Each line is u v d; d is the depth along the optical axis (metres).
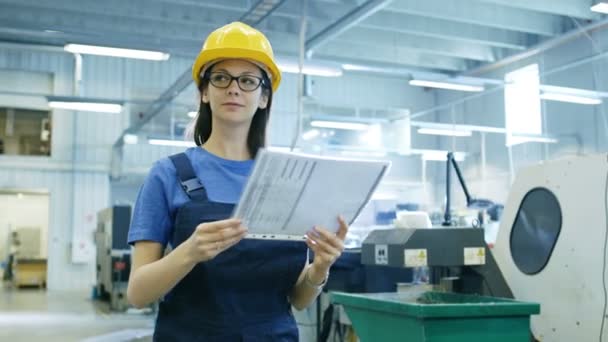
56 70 10.71
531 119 9.84
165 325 1.16
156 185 1.18
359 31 8.90
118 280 8.12
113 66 10.95
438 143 12.36
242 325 1.14
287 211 1.08
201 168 1.22
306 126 11.39
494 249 2.51
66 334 6.20
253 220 1.06
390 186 11.73
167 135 10.17
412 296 2.23
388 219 5.86
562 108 9.15
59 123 10.96
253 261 1.16
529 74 9.69
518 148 10.09
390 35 9.10
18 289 11.20
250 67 1.21
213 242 1.01
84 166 11.01
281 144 10.78
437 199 12.07
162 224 1.17
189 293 1.15
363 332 2.07
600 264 2.03
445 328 1.76
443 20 8.73
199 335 1.12
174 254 1.04
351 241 5.35
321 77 11.62
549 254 2.23
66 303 8.88
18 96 10.68
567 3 7.61
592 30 8.52
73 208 10.93
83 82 10.75
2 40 9.34
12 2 7.10
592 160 2.11
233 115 1.20
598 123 8.56
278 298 1.20
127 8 7.35
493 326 1.80
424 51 9.49
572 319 2.12
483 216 4.39
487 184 10.78
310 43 7.60
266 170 1.00
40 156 10.87
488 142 10.81
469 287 2.43
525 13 8.45
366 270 3.69
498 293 2.35
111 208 8.28
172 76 11.24
